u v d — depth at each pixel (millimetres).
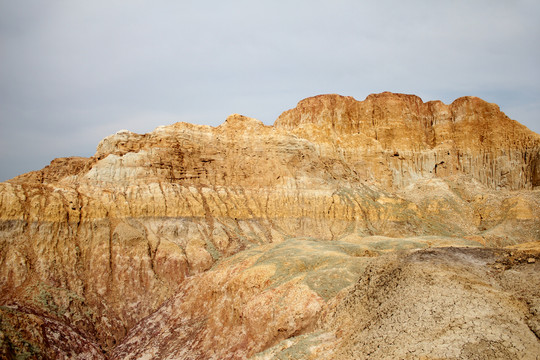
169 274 73688
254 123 117688
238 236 89438
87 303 65062
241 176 107312
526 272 36219
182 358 54344
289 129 160625
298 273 55031
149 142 99000
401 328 31625
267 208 103750
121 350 60375
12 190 72062
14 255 64688
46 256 67188
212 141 108438
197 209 90188
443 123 155375
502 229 107750
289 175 112625
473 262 40406
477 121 151000
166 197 87562
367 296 40250
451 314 30969
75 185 82250
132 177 89438
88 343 58562
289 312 47188
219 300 60625
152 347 58969
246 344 49531
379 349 30484
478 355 26375
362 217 113125
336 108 155250
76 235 72875
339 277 50875
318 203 110625
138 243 75562
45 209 71812
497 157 141875
